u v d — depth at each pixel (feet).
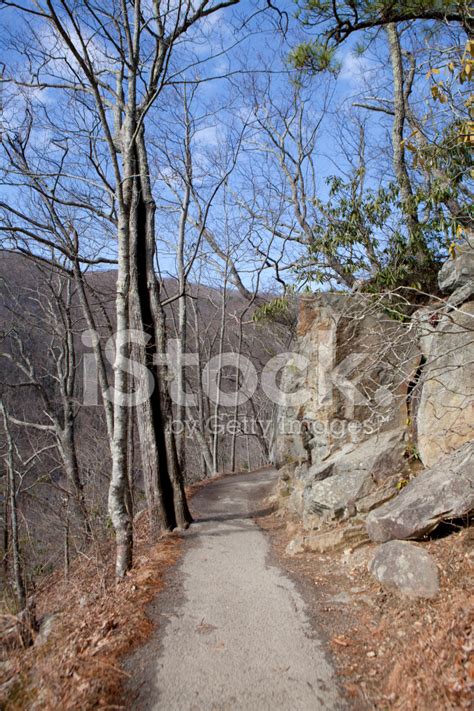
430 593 15.39
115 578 22.03
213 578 21.08
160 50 25.89
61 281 57.93
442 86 19.95
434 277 29.81
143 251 30.91
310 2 24.63
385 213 32.58
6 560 39.40
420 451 22.67
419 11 24.48
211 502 39.04
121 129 30.58
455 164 25.27
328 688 12.83
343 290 35.06
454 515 17.11
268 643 15.26
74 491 38.06
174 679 13.61
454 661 11.92
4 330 54.60
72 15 20.18
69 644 15.83
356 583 18.63
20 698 13.37
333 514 23.88
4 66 29.86
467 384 20.58
